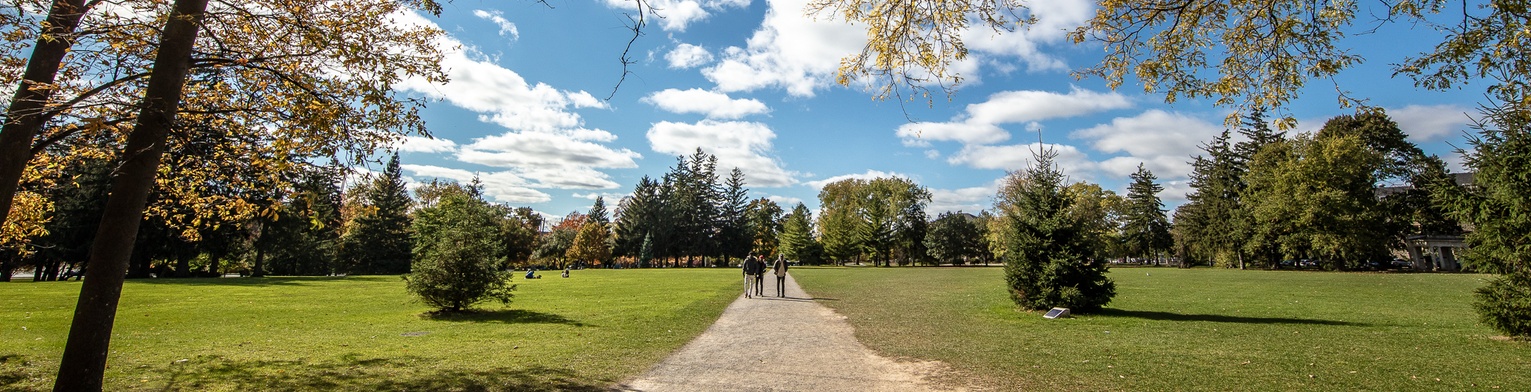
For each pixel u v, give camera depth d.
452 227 15.02
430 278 14.30
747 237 87.19
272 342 10.27
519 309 16.22
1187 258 63.25
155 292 21.23
